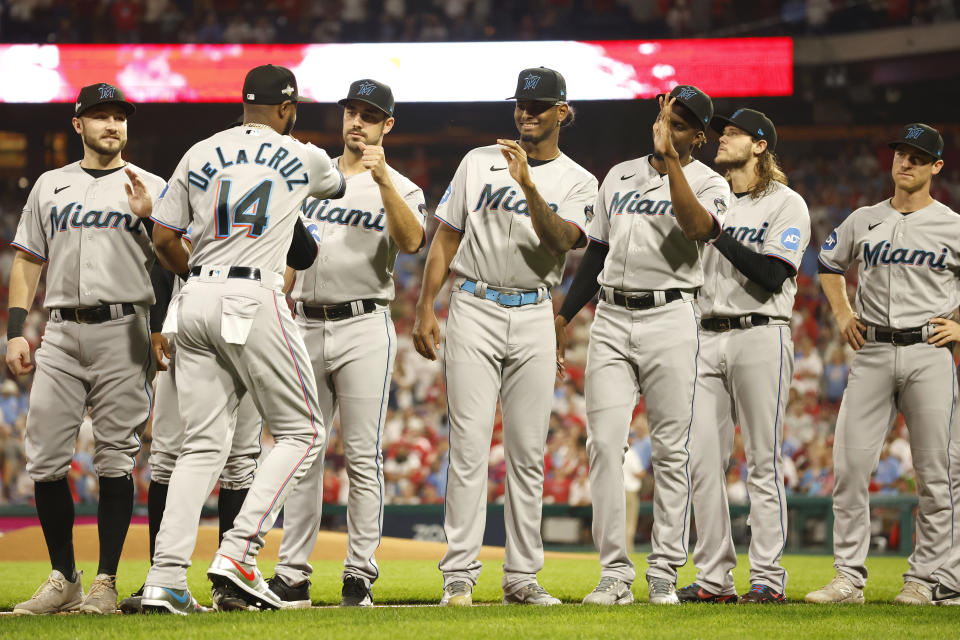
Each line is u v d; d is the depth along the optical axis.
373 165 17.11
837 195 73.38
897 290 20.12
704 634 13.44
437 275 18.50
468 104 74.44
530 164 18.48
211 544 31.59
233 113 70.12
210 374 15.70
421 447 52.38
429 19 73.81
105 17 71.81
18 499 50.44
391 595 20.75
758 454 19.17
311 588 21.47
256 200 15.85
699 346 19.72
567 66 66.75
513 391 18.11
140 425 18.02
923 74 67.56
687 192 17.27
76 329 17.64
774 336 19.20
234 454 18.53
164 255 16.52
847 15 69.56
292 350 15.88
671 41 66.06
